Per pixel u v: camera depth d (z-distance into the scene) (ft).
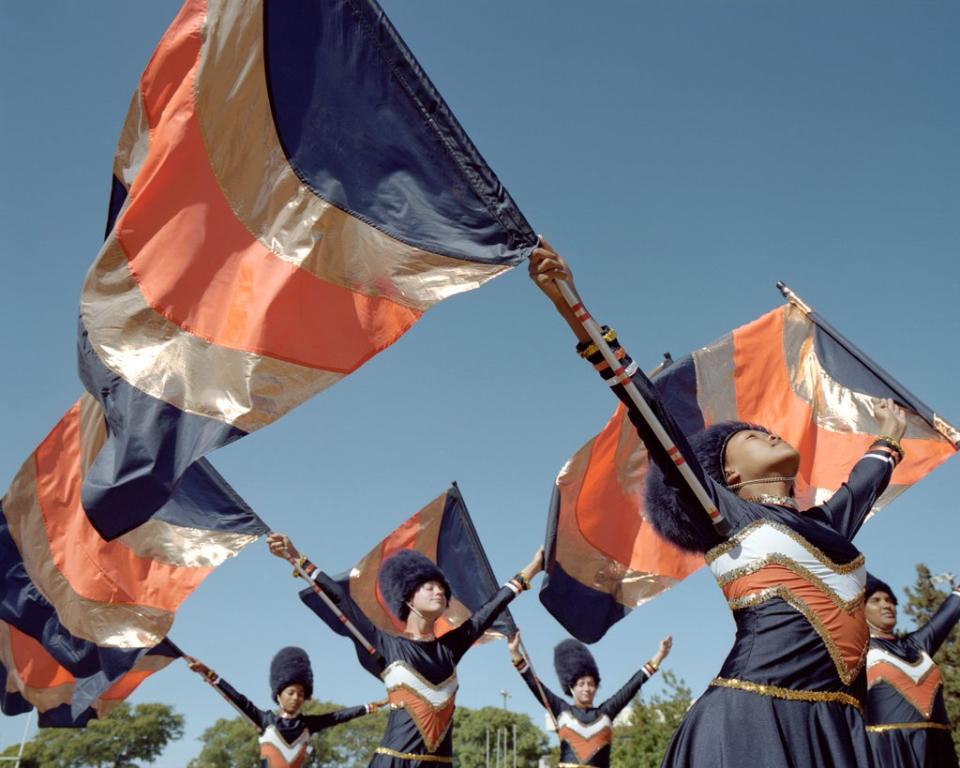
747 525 11.41
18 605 26.37
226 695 31.94
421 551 32.24
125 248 13.26
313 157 13.52
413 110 13.21
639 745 80.43
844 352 21.61
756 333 22.81
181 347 13.15
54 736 236.43
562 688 36.78
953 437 18.89
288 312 13.28
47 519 24.34
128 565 24.93
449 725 24.12
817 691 10.52
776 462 12.52
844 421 21.17
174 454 12.73
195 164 13.57
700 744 10.62
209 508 26.16
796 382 22.15
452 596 31.91
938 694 21.33
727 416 22.29
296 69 13.58
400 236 13.00
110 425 12.92
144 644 24.52
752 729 10.25
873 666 21.40
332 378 12.87
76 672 27.22
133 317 13.17
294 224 13.44
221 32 13.71
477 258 12.44
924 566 70.28
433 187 13.01
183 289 13.34
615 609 21.59
